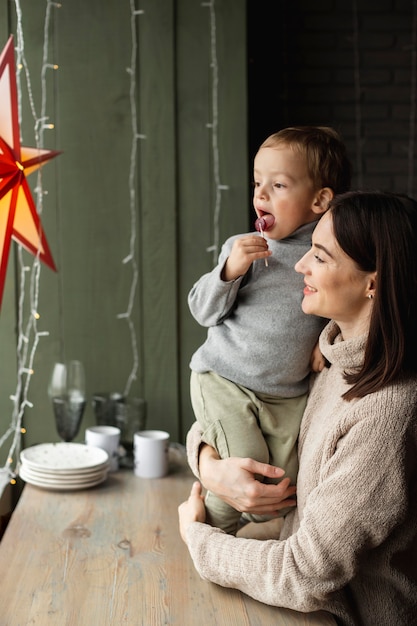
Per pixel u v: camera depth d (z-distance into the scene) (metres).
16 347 2.70
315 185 1.71
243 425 1.72
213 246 2.73
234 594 1.61
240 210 2.73
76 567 1.73
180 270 2.74
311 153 1.69
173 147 2.69
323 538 1.42
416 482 1.47
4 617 1.50
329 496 1.43
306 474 1.57
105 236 2.71
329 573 1.43
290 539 1.49
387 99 3.52
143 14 2.65
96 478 2.27
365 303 1.52
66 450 2.44
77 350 2.73
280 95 3.46
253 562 1.52
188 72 2.68
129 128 2.68
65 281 2.71
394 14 3.49
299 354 1.76
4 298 2.68
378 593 1.54
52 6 2.63
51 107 2.66
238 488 1.64
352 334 1.56
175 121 2.69
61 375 2.46
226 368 1.79
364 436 1.42
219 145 2.71
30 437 2.74
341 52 3.48
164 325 2.75
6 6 2.61
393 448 1.41
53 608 1.54
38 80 2.65
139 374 2.76
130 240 2.72
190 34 2.67
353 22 3.47
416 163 3.55
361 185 3.55
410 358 1.44
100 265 2.71
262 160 1.72
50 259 2.26
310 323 1.75
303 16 3.45
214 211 2.72
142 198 2.71
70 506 2.13
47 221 2.69
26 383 2.71
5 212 1.89
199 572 1.62
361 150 3.53
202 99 2.69
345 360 1.53
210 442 1.74
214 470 1.68
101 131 2.68
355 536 1.40
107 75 2.66
